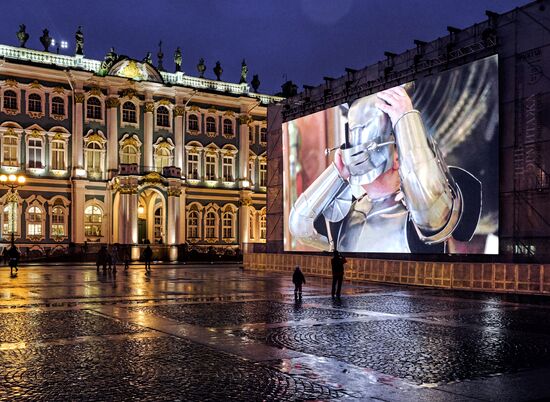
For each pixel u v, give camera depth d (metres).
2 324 16.73
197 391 9.63
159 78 70.06
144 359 12.03
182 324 16.84
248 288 29.45
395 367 11.47
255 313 19.47
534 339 14.59
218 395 9.41
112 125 66.56
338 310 20.36
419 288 30.31
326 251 44.31
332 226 43.69
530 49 31.14
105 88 66.81
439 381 10.39
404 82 38.69
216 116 73.94
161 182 65.38
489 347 13.52
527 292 27.12
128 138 67.44
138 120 68.69
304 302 22.95
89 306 21.23
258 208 76.06
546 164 30.28
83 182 64.31
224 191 73.75
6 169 61.56
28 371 10.94
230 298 24.39
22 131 62.16
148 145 68.56
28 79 62.97
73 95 64.94
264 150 77.12
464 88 33.78
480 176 32.72
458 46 35.25
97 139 65.81
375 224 39.53
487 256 32.78
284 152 49.25
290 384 10.12
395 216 38.00
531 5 31.17
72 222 64.19
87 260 62.12
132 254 62.78
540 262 30.31
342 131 42.91
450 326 16.72
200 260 67.69
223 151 73.88
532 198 30.80
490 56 32.41
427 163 35.72
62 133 64.06
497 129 31.98
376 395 9.49
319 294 26.36
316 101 46.66
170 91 70.31
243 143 74.94
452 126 34.31
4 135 61.66
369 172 40.16
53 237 63.41
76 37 66.06
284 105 50.56
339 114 43.25
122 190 63.53
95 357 12.20
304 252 46.69
